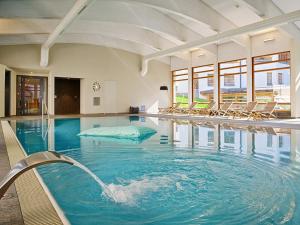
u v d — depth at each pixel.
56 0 9.66
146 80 18.00
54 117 13.58
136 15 11.27
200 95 16.56
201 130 8.21
